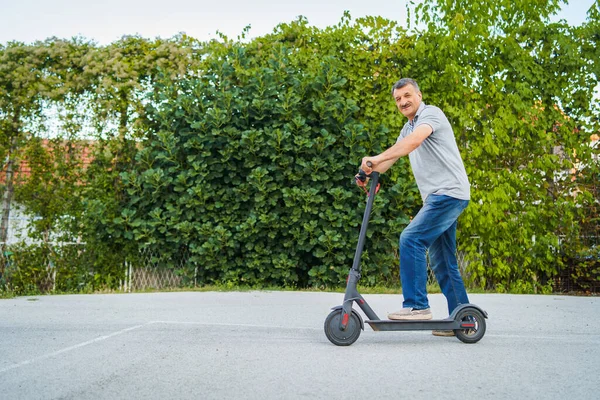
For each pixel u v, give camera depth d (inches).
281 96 255.3
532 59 269.4
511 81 271.3
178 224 249.1
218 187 259.6
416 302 130.1
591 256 265.3
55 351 118.5
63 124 264.2
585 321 169.5
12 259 250.1
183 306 194.4
